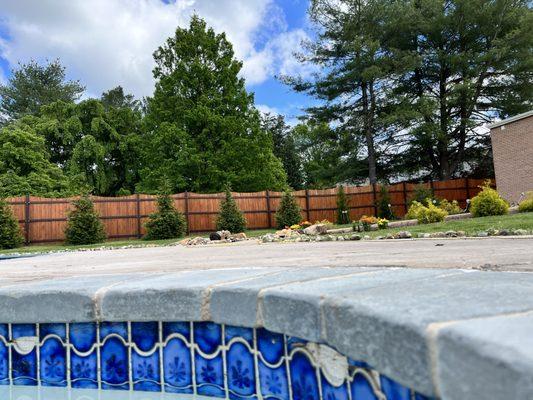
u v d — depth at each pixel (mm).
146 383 1298
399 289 915
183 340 1255
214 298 1175
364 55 20562
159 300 1259
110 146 27359
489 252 3133
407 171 23719
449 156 23172
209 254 5684
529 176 14766
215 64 21812
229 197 15789
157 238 14984
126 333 1336
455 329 586
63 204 15023
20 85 31016
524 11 19953
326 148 23406
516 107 20891
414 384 642
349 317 798
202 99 20547
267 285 1116
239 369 1151
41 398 1408
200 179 20312
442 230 7590
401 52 20344
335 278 1177
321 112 21953
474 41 21578
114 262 4777
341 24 21188
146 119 22469
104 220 15492
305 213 17969
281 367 1060
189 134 20703
